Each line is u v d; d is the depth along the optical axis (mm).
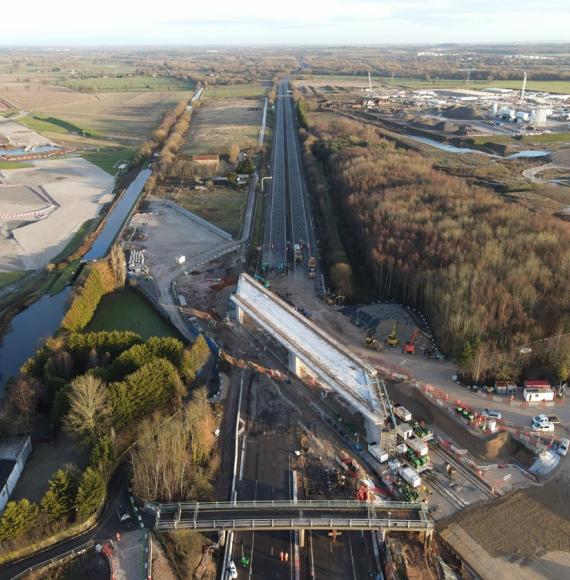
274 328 146250
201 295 189125
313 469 112000
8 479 103062
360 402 115938
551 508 102312
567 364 134750
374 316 169250
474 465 112250
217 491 106188
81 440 114562
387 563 92875
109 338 145000
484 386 135000
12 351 160375
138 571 89375
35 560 91750
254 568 92812
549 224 195250
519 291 152625
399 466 110250
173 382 131250
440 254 176750
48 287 198000
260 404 132000
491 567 92250
